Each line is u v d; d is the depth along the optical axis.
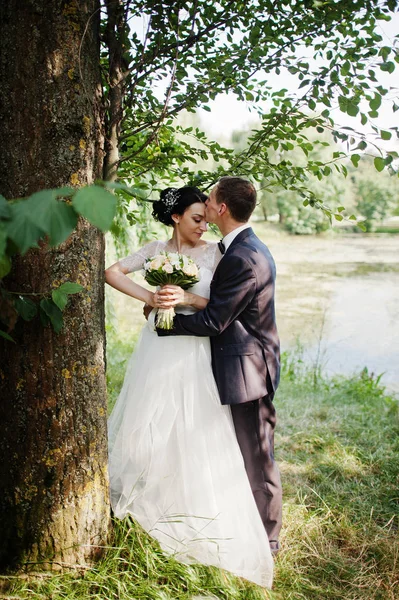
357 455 3.40
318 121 2.20
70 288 1.60
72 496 1.83
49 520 1.81
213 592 1.94
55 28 1.58
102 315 1.89
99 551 1.94
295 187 2.48
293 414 4.18
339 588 2.15
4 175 1.62
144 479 2.17
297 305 10.56
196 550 2.06
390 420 4.13
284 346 7.73
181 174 2.71
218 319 2.07
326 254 18.72
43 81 1.58
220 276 2.12
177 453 2.14
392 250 19.67
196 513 2.09
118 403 2.43
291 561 2.26
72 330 1.76
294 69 2.09
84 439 1.83
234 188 2.22
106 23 2.07
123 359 5.55
